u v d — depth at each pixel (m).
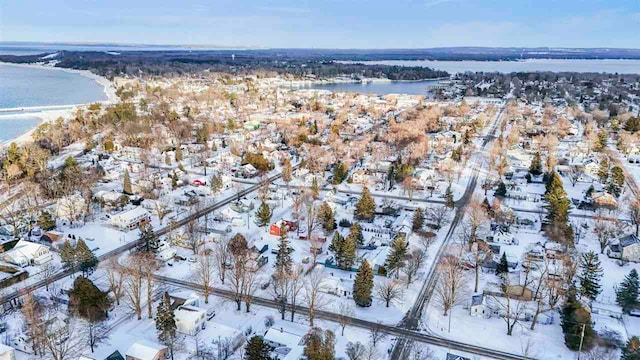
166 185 165.50
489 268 109.00
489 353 80.44
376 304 95.25
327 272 108.50
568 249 111.88
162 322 79.19
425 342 83.38
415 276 105.88
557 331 86.75
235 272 98.38
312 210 134.62
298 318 89.62
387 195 161.88
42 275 103.50
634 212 130.38
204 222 133.62
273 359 74.12
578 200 153.00
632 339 75.62
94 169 173.75
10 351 73.00
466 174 184.38
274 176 182.50
